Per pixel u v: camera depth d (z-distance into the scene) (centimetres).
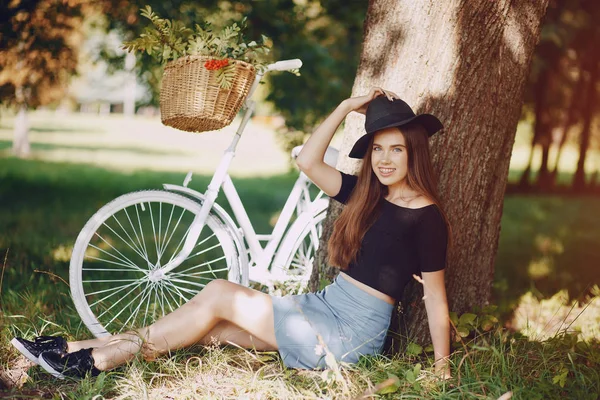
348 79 888
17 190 1105
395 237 289
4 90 681
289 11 770
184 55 306
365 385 280
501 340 321
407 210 289
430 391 275
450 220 330
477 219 336
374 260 291
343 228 298
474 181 330
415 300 329
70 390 284
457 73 321
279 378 287
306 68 859
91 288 483
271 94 905
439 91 323
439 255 286
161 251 360
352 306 293
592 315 461
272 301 297
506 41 324
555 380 280
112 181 1350
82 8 696
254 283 414
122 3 691
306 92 895
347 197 312
